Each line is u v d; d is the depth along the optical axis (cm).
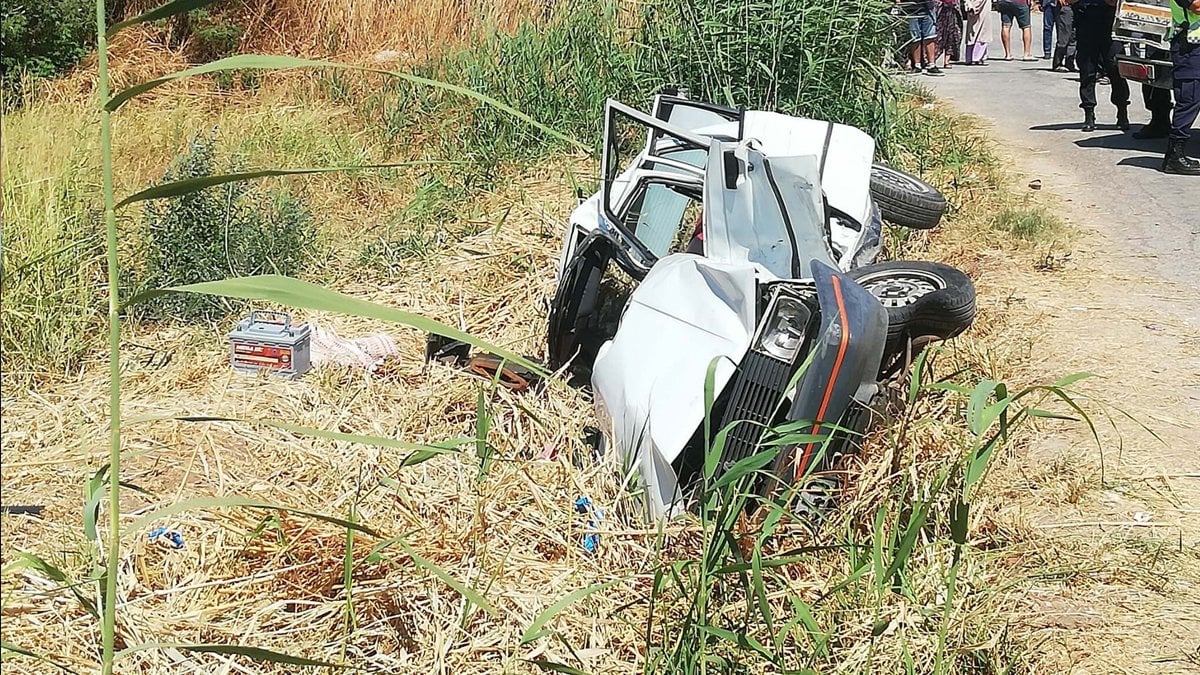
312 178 999
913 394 348
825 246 474
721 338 428
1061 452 507
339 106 1272
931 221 698
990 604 373
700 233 586
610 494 434
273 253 750
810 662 320
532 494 426
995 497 463
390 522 402
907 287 512
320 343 614
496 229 784
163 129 1107
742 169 477
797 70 935
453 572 377
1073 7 1316
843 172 602
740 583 373
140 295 188
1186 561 420
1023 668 352
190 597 366
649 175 592
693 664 319
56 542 402
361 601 362
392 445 221
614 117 564
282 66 178
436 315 665
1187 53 1054
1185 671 355
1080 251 834
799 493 404
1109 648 367
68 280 656
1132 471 490
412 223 870
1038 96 1647
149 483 461
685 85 962
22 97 1208
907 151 1077
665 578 355
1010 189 1027
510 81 1103
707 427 328
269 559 388
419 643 348
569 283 546
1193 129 1287
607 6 1128
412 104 1151
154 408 546
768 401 414
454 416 535
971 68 2055
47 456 490
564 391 536
